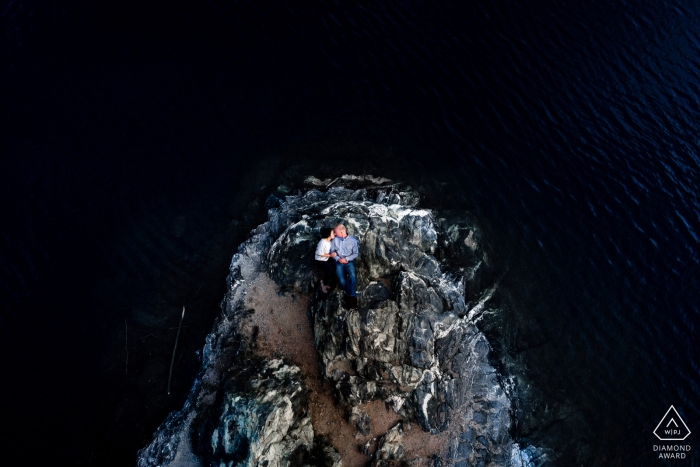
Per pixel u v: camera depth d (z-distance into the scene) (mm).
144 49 24531
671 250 20078
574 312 18609
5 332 17375
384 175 21453
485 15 26594
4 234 19359
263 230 19641
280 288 17266
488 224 20297
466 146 22438
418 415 15375
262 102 23453
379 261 16922
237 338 16656
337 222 17078
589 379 17391
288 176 21328
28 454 15250
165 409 16203
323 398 15523
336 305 15711
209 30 25375
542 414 16688
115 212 20281
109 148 21719
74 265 18953
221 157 21875
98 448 15492
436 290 17422
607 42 25922
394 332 15711
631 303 18875
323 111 23312
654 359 17875
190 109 23047
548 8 26953
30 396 16250
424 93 23984
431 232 18891
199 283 18797
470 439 15547
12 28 24781
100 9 25641
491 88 24188
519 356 17594
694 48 25969
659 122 23406
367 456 14828
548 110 23609
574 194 21312
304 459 14156
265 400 14305
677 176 21938
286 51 25000
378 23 26203
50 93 22984
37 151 21359
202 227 20141
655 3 27516
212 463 14398
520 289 18922
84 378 16734
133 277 18875
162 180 21156
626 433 16531
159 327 17828
